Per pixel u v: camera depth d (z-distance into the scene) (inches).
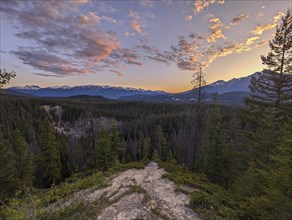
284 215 366.6
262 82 858.1
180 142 2632.9
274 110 685.3
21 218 287.4
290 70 777.6
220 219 389.4
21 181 1023.0
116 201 459.5
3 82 417.1
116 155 1359.5
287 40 784.3
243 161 860.6
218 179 877.2
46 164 1275.8
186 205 461.4
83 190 582.2
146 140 2539.4
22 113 4109.3
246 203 474.0
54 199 521.7
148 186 614.9
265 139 663.8
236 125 1075.3
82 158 2121.1
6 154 831.1
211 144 925.2
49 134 1264.8
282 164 392.8
